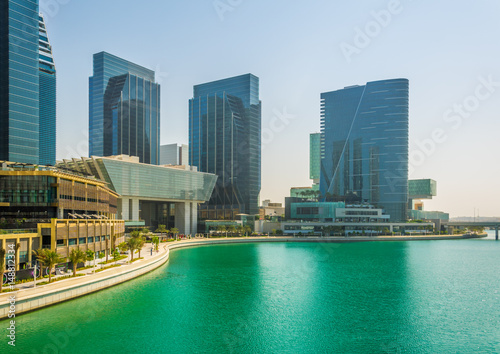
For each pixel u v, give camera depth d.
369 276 131.25
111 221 133.00
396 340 68.56
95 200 132.50
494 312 86.56
